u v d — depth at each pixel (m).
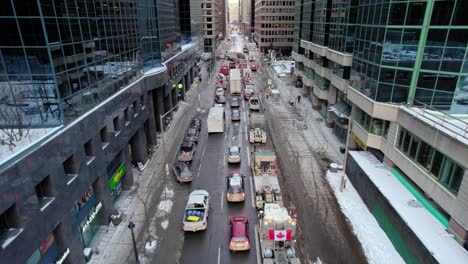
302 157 33.00
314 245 20.05
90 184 19.23
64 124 16.67
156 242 20.61
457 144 16.39
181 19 75.25
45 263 15.17
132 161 30.80
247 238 19.70
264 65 98.88
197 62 79.31
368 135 26.39
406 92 23.06
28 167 13.40
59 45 16.34
